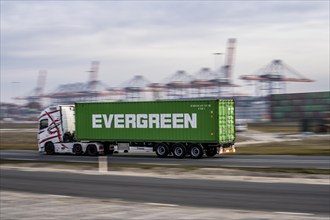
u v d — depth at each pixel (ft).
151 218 35.88
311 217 35.88
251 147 147.64
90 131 118.21
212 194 50.21
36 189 57.41
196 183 60.39
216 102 102.83
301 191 51.85
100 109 116.67
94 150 117.60
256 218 35.58
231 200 45.88
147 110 110.32
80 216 37.09
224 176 69.00
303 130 261.65
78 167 86.99
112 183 61.72
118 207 41.47
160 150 109.09
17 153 130.93
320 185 57.26
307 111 328.49
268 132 277.64
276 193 50.44
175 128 106.83
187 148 105.81
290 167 79.56
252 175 70.08
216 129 102.68
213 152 108.06
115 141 114.83
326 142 165.89
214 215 36.99
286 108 341.00
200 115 104.17
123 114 113.50
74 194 52.16
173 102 107.04
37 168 87.76
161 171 76.89
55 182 64.28
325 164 84.84
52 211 39.75
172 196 49.16
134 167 83.87
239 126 297.53
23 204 44.19
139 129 111.34
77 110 120.06
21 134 269.64
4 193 53.36
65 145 121.19
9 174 76.95
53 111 123.44
